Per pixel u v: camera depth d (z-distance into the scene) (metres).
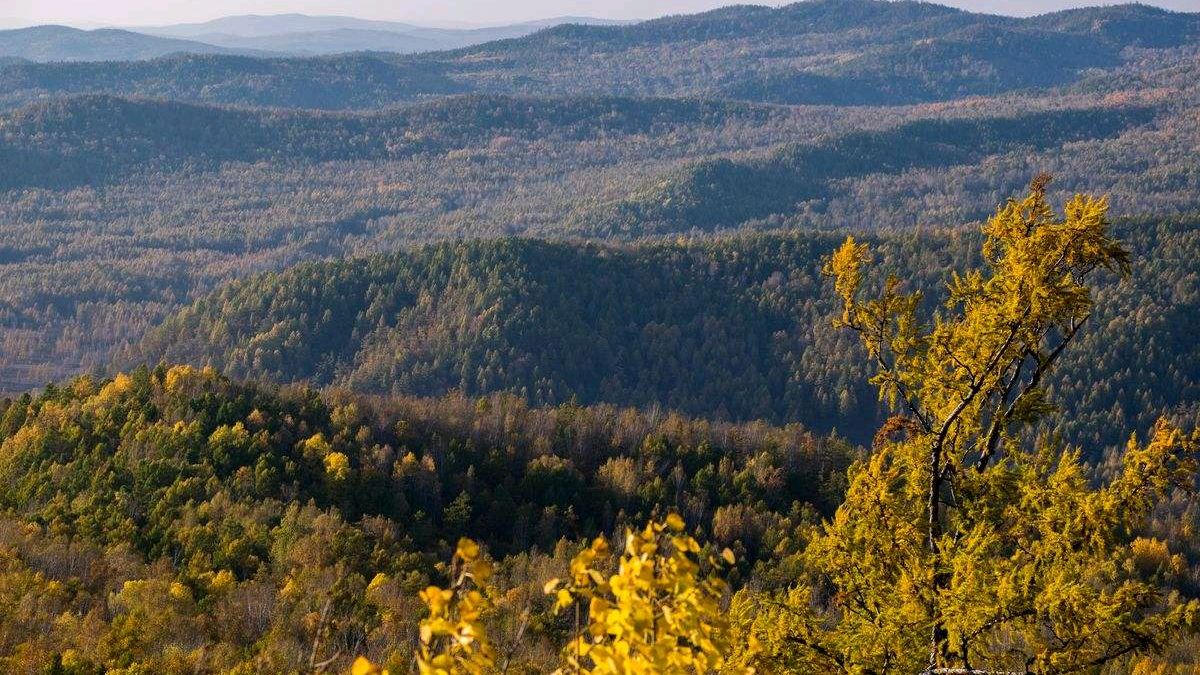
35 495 84.81
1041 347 16.88
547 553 92.56
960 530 16.20
